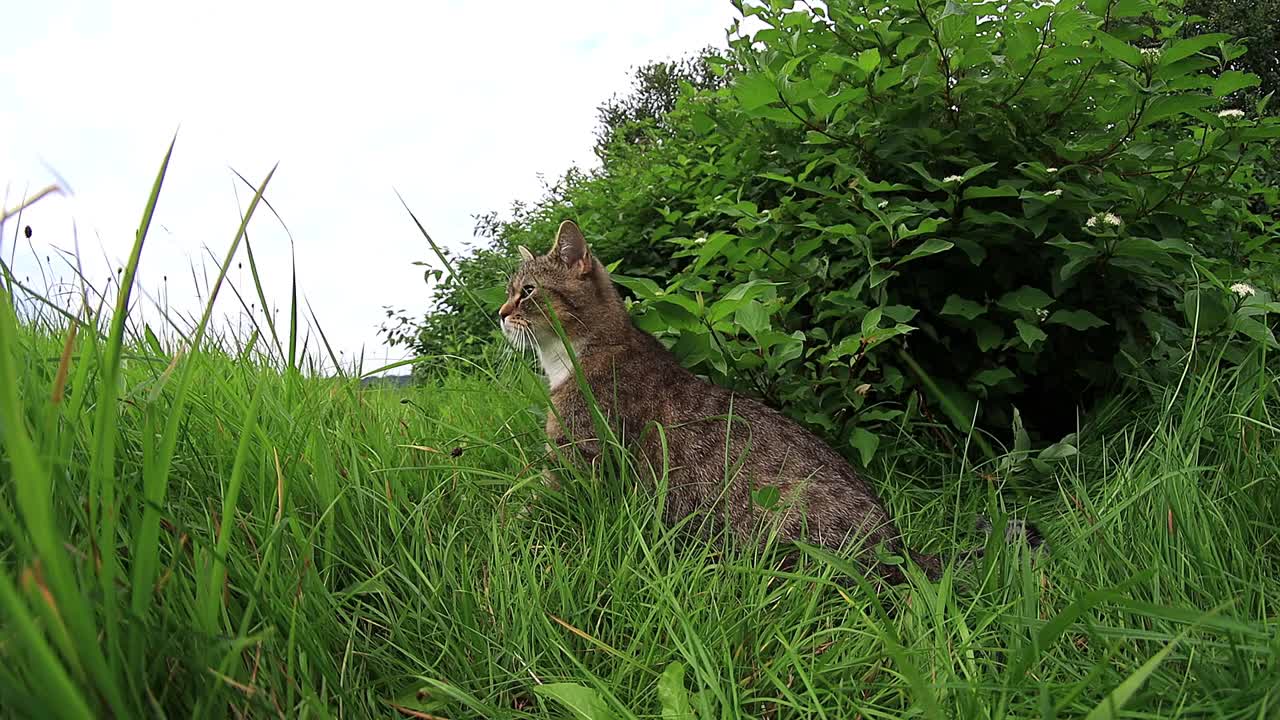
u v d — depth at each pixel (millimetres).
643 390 839
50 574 284
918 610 578
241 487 582
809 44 991
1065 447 835
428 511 667
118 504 409
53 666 264
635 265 1695
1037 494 872
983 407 1005
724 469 777
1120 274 963
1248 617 520
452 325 2152
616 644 587
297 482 605
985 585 599
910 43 904
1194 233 1029
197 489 568
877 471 915
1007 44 877
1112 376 993
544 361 918
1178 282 979
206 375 698
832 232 895
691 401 826
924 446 951
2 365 258
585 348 880
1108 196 908
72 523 422
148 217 352
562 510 747
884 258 908
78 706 268
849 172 916
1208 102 832
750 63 1036
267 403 647
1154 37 902
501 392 987
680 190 1523
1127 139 903
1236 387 786
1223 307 830
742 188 1097
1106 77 917
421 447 726
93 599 357
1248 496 677
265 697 415
